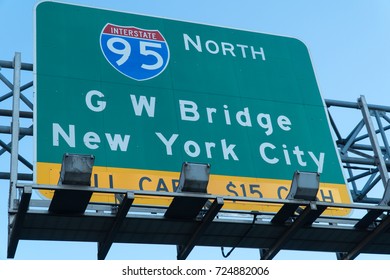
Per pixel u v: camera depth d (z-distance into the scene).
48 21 13.31
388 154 14.99
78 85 12.73
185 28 14.34
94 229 11.38
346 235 12.57
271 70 14.52
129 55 13.50
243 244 12.40
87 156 10.70
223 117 13.41
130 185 11.94
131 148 12.34
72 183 10.69
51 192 11.39
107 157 12.08
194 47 14.14
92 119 12.42
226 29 14.70
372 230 12.56
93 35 13.46
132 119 12.70
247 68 14.33
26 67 13.08
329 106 14.98
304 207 12.17
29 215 10.83
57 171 11.62
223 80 13.93
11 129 12.23
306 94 14.46
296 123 13.93
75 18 13.54
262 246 12.55
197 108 13.34
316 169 13.39
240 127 13.40
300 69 14.80
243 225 11.95
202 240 12.14
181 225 11.69
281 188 12.88
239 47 14.58
